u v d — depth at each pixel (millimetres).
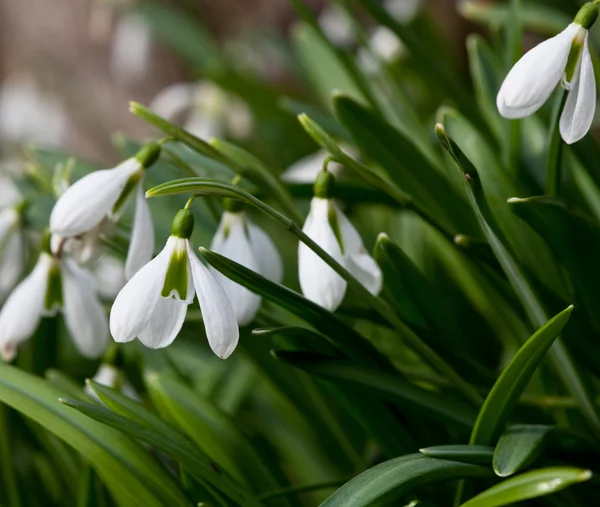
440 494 512
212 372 631
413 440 516
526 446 477
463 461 477
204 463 483
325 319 492
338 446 574
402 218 640
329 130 617
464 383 499
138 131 1466
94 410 472
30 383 502
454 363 519
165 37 1068
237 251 499
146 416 497
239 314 492
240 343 558
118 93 1490
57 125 1303
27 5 1549
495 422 480
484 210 488
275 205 558
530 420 523
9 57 1567
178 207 576
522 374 471
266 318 531
